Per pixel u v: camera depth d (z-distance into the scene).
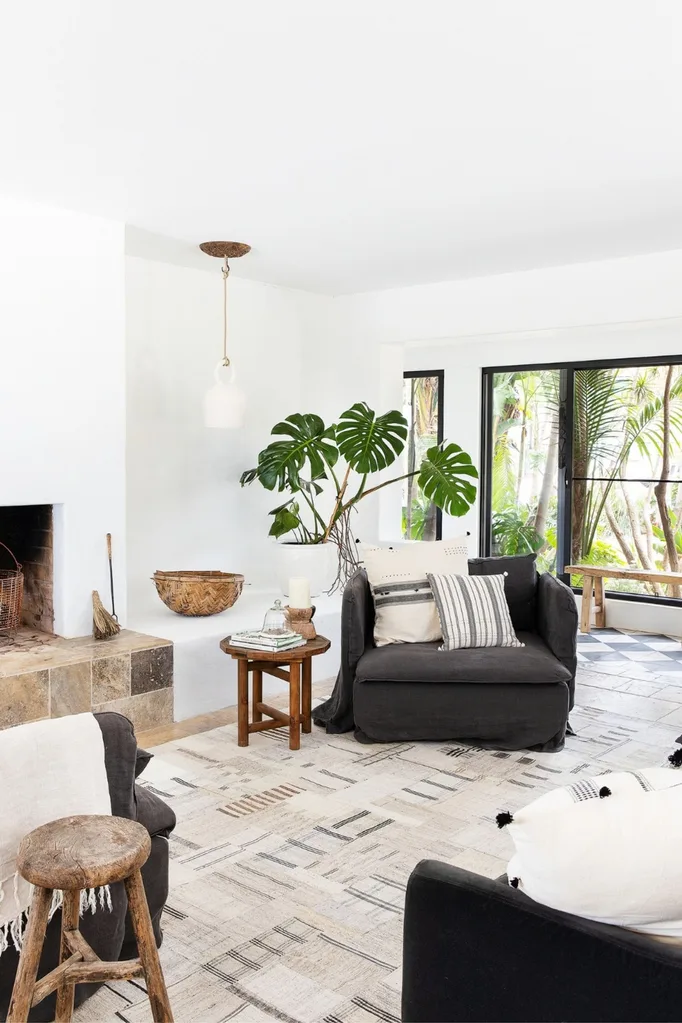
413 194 3.71
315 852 2.86
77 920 1.73
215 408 4.95
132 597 5.12
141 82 2.61
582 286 4.95
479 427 7.42
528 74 2.54
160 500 5.25
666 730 4.18
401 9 2.17
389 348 5.86
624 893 1.27
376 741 3.94
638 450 6.80
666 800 1.33
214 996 2.11
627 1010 1.24
